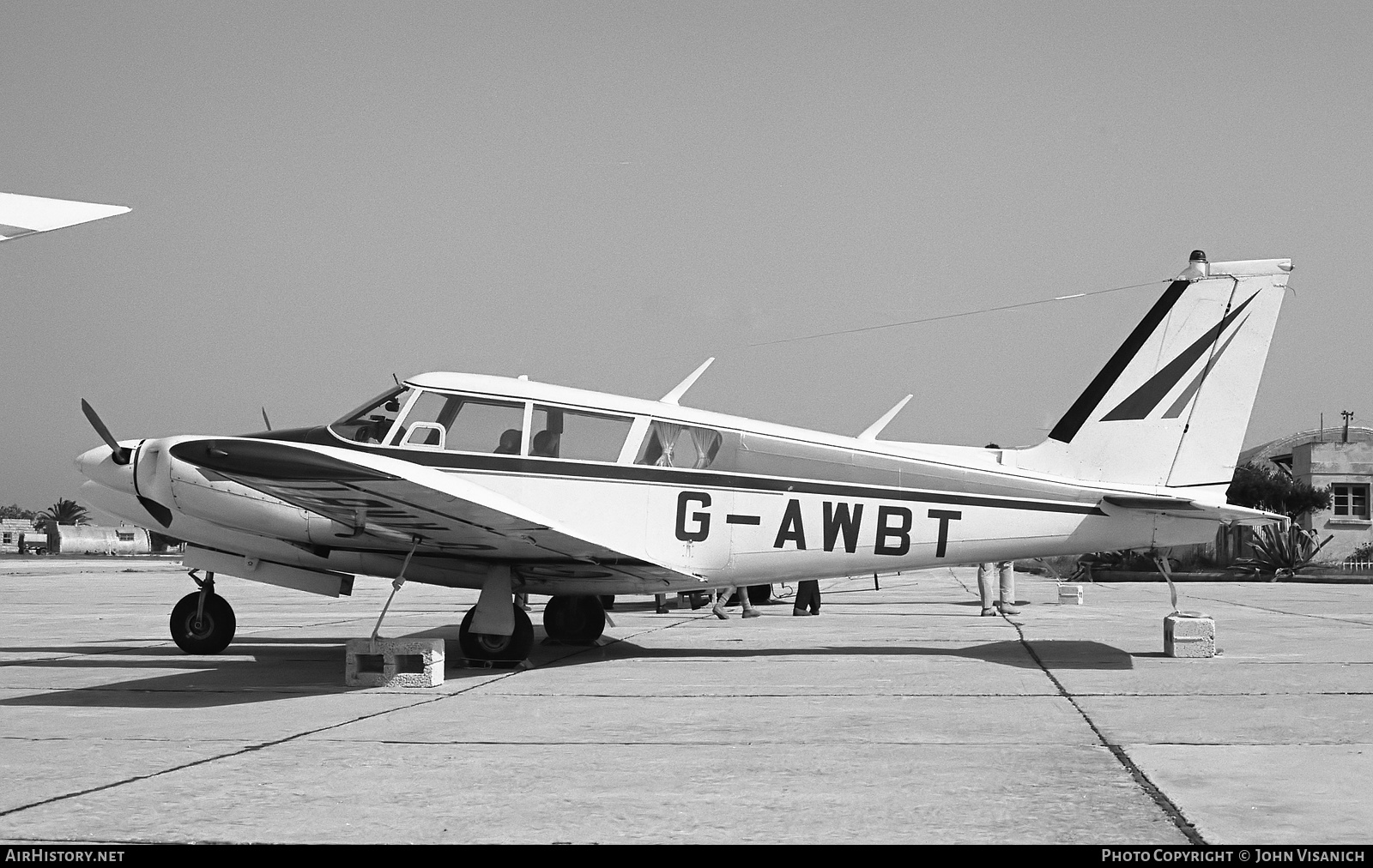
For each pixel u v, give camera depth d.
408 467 8.56
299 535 9.94
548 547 9.09
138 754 5.70
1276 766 5.30
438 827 4.32
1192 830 4.20
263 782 5.06
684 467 9.88
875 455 10.07
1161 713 6.88
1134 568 37.59
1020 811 4.51
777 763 5.44
